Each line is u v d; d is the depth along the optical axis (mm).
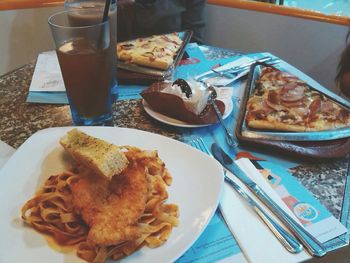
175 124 812
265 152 744
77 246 505
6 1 1807
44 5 1870
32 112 906
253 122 795
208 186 601
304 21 1803
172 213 555
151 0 1599
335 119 812
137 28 1616
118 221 486
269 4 1862
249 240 531
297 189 636
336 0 1899
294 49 1913
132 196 521
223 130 818
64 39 735
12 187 605
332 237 537
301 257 506
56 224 534
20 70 1139
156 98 830
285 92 917
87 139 609
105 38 750
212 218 574
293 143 754
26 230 529
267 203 592
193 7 1802
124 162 550
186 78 960
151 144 710
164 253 491
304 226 556
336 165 714
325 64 1851
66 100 949
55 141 709
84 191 530
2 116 888
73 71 737
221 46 2088
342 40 1735
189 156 671
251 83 994
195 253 521
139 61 1066
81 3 936
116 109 912
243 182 644
